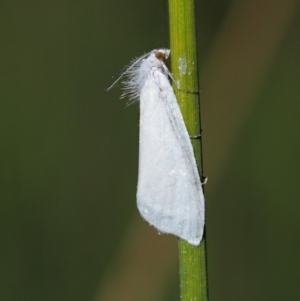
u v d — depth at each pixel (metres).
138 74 0.15
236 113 0.18
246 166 0.18
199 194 0.15
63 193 0.18
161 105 0.15
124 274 0.18
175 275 0.18
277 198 0.18
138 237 0.18
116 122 0.18
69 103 0.18
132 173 0.18
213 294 0.18
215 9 0.18
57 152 0.18
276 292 0.18
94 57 0.18
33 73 0.18
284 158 0.18
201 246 0.15
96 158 0.18
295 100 0.18
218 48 0.18
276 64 0.18
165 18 0.17
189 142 0.15
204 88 0.18
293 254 0.18
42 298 0.18
